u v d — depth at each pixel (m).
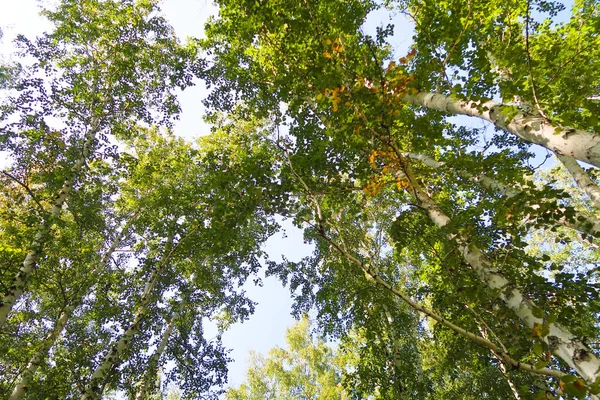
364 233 9.35
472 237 3.53
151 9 10.70
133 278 8.28
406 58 3.60
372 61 5.25
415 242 5.46
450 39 4.73
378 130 4.09
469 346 6.09
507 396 7.17
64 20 9.81
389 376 7.38
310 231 9.80
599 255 10.80
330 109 5.05
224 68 8.91
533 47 6.09
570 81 4.64
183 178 10.57
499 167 4.97
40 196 7.66
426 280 7.56
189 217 8.44
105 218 10.47
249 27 6.33
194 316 9.89
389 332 7.98
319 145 5.32
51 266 6.82
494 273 3.06
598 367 1.94
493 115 3.43
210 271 9.97
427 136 3.92
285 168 5.27
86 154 8.49
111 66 9.58
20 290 6.27
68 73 9.02
